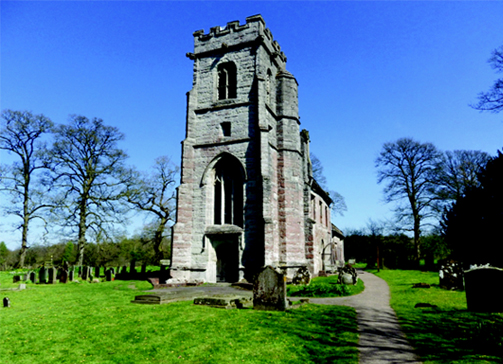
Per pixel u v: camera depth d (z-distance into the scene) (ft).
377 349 24.93
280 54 90.02
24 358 24.49
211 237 71.67
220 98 80.23
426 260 115.55
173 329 30.66
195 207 73.46
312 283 66.44
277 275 38.96
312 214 89.45
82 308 41.29
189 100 78.69
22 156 115.65
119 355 24.64
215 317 34.86
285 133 79.92
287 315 35.60
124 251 150.61
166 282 66.95
